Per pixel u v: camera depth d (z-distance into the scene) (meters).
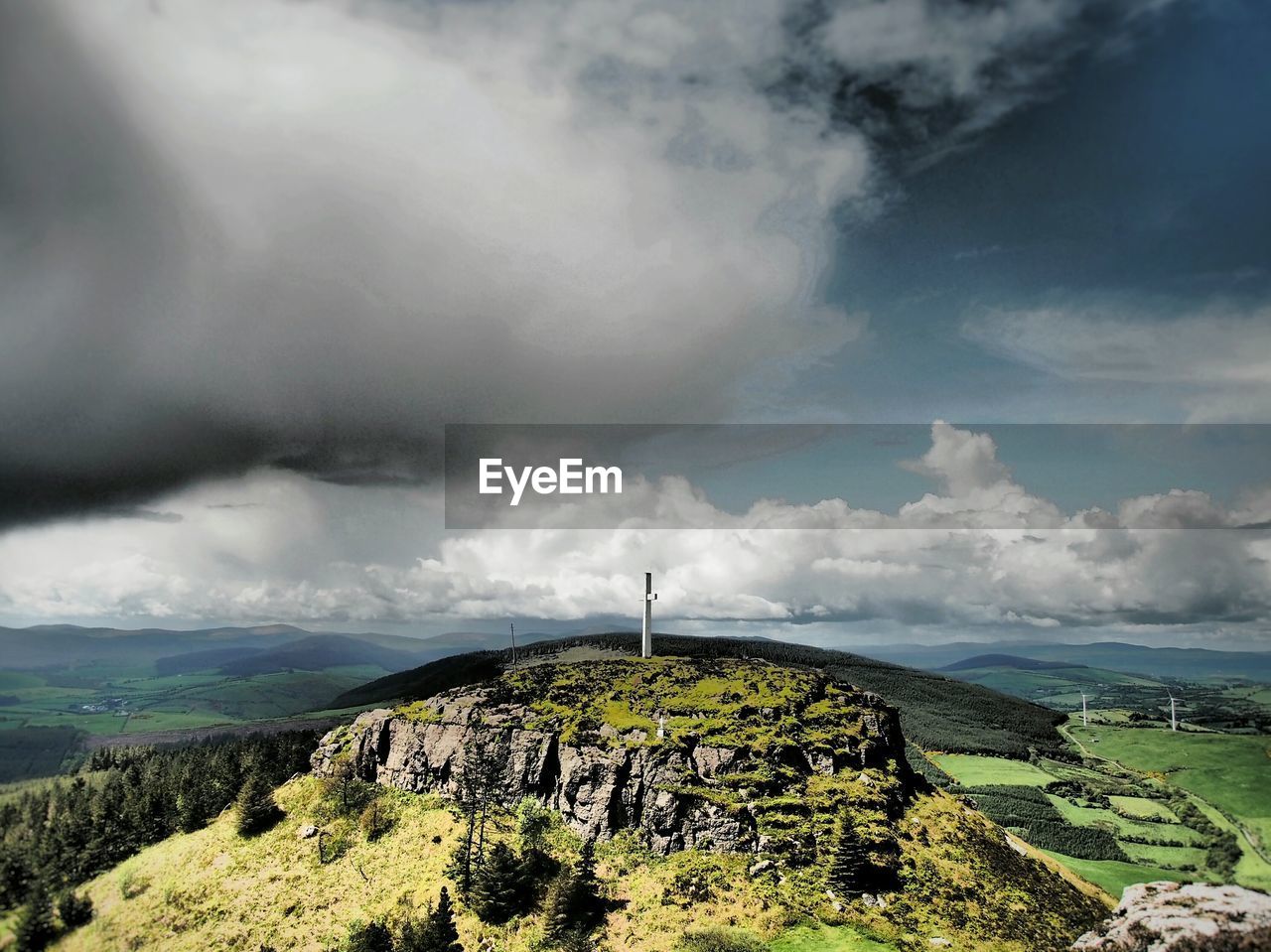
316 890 101.25
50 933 100.50
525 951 83.56
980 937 81.69
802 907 84.75
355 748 131.38
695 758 106.19
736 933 80.56
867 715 121.69
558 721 117.25
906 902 86.44
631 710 119.62
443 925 84.00
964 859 97.81
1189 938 61.31
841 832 94.31
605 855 97.75
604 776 105.25
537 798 110.06
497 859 92.25
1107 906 95.88
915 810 107.31
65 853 116.00
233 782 136.50
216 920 98.44
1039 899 92.44
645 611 158.25
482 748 110.81
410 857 103.56
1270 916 62.19
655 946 80.75
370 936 84.94
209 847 117.38
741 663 142.75
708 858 94.12
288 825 119.00
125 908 104.12
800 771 107.19
